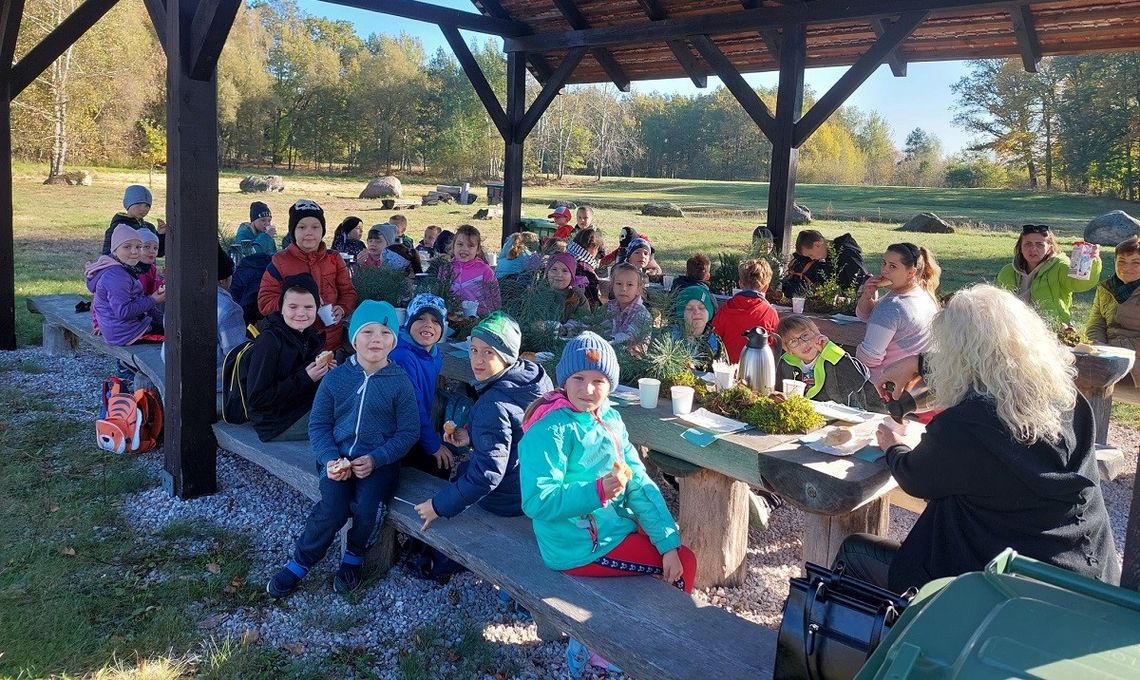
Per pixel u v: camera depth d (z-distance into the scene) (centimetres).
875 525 321
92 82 3750
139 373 538
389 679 282
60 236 1720
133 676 275
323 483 331
